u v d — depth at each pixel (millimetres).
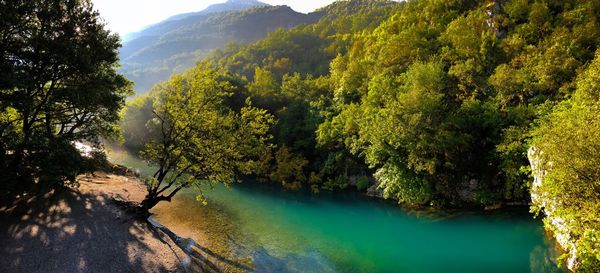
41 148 25984
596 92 26172
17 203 27016
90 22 30406
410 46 59281
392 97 44344
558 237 25078
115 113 35938
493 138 38812
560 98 39250
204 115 28688
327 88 79188
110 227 24453
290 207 39781
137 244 22484
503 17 63594
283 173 54562
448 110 41625
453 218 35000
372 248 27578
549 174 18312
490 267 23891
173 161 28656
